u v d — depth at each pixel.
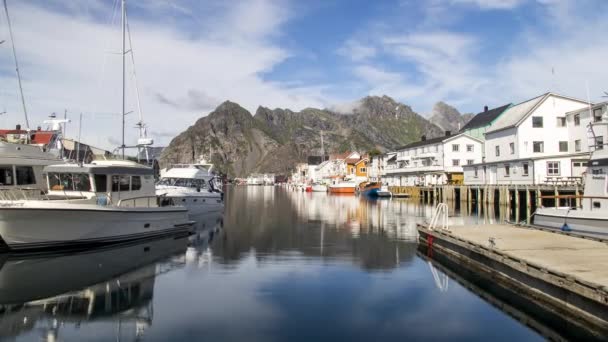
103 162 20.92
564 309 9.49
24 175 20.56
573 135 41.75
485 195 42.56
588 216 18.36
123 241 19.05
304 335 8.77
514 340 8.53
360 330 9.06
